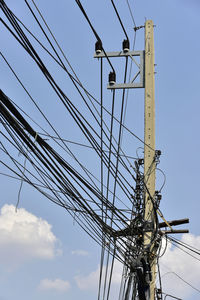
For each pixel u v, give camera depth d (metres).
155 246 11.66
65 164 7.97
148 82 12.85
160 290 12.97
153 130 12.71
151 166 12.36
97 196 9.35
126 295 12.88
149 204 11.95
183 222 12.95
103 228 10.23
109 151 9.47
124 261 11.30
